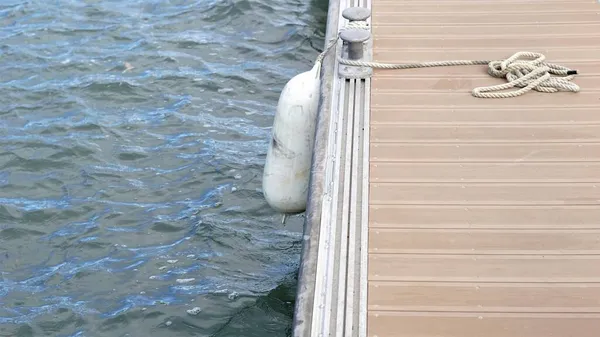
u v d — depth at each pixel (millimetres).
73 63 19781
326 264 9312
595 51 13898
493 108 12406
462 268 9273
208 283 13469
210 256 14078
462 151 11391
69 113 17938
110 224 14781
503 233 9805
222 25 21609
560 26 14867
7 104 18219
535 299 8836
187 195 15586
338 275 9164
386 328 8484
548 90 12727
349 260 9414
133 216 14984
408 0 16328
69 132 17266
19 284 13492
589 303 8766
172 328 12547
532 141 11570
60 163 16359
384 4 16156
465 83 13109
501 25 15047
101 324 12656
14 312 12914
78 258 14023
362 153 11336
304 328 8344
